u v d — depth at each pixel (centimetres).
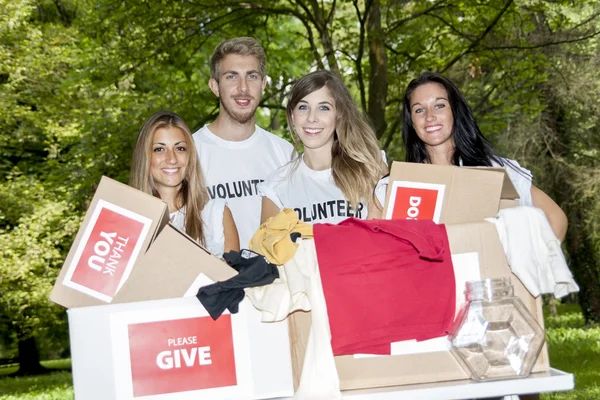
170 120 325
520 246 229
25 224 1426
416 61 1056
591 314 1547
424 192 261
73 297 234
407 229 230
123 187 237
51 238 1445
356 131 335
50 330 1998
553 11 1145
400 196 263
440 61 1055
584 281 1536
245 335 227
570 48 1283
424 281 229
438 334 229
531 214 233
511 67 1020
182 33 1040
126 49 1042
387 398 220
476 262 233
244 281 225
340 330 226
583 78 1362
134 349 224
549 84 1370
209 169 388
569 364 936
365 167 332
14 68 1352
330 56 987
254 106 393
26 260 1413
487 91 1227
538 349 223
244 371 227
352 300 227
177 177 322
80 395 222
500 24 1001
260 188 351
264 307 225
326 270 228
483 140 330
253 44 396
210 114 1045
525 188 316
